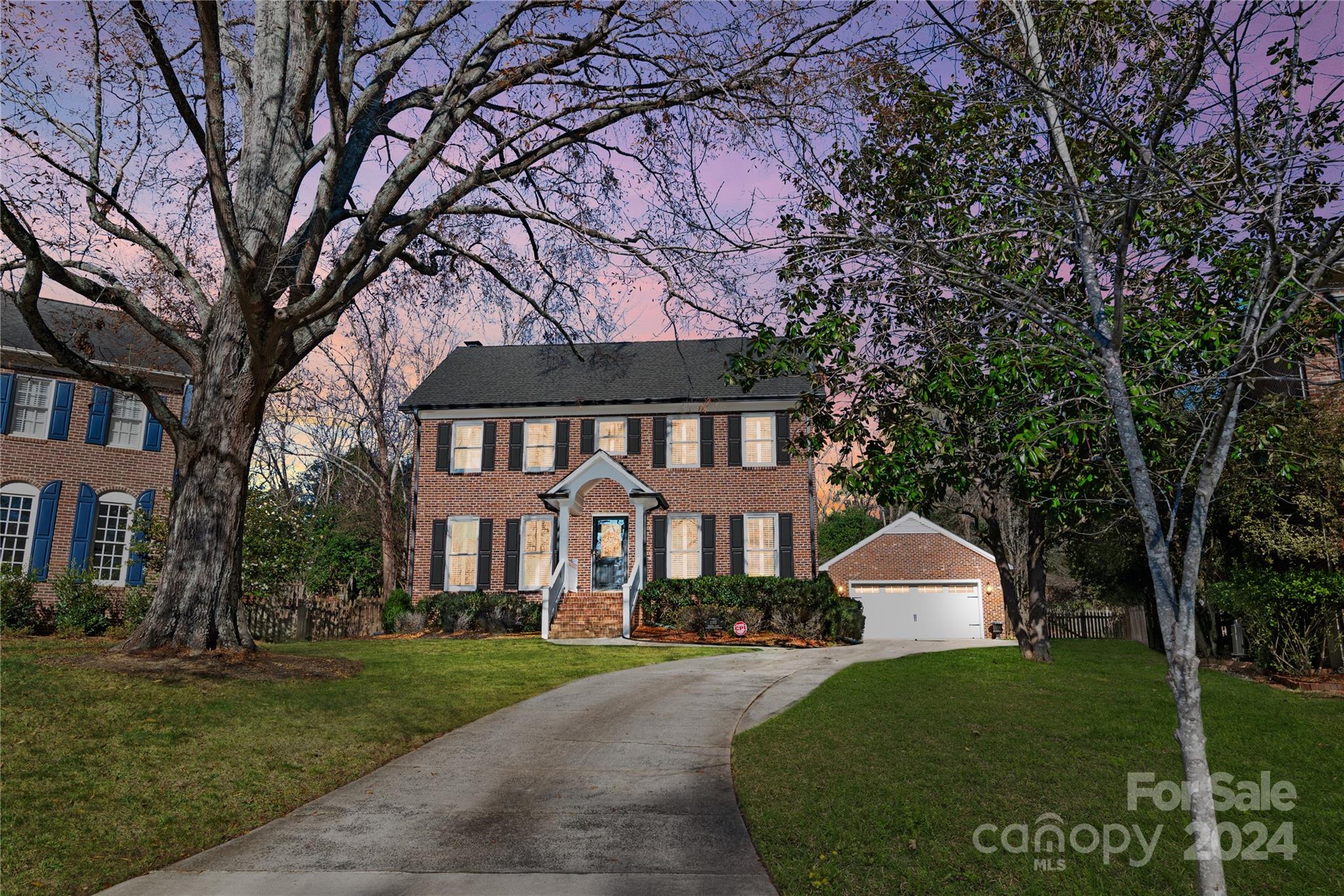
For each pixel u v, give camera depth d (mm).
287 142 14391
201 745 9344
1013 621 18609
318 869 6547
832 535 44938
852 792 8258
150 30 11664
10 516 23891
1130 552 24953
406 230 12766
